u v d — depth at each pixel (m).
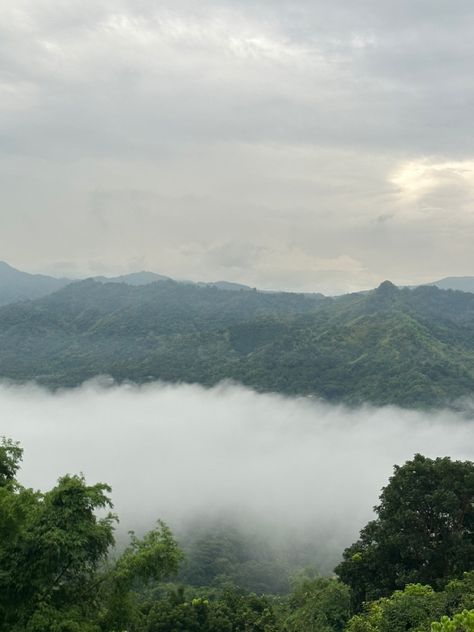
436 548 22.84
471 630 11.17
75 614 13.67
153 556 14.96
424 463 24.50
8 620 13.39
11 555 13.53
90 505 14.64
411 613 16.48
